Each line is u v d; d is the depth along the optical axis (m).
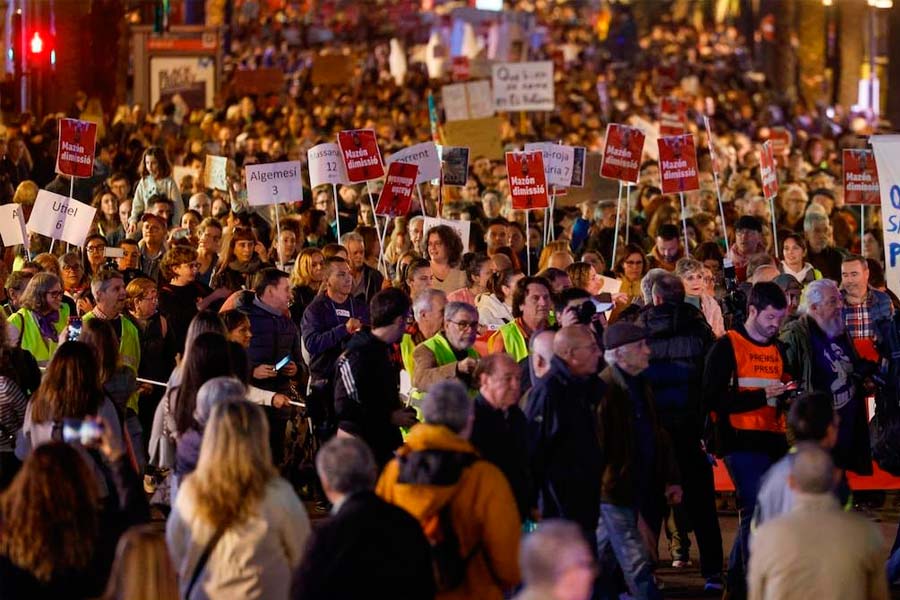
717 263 38.12
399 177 39.94
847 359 28.05
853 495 36.34
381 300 26.16
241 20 131.25
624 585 26.70
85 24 72.12
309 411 30.50
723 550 31.39
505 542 19.38
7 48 71.44
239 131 71.25
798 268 38.28
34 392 26.03
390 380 26.19
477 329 27.98
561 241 39.25
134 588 16.58
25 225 40.41
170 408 25.20
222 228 40.03
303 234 42.91
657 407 27.19
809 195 60.62
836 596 18.44
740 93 103.06
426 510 19.34
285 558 19.83
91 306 34.31
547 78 68.31
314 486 35.12
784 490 20.67
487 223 49.47
